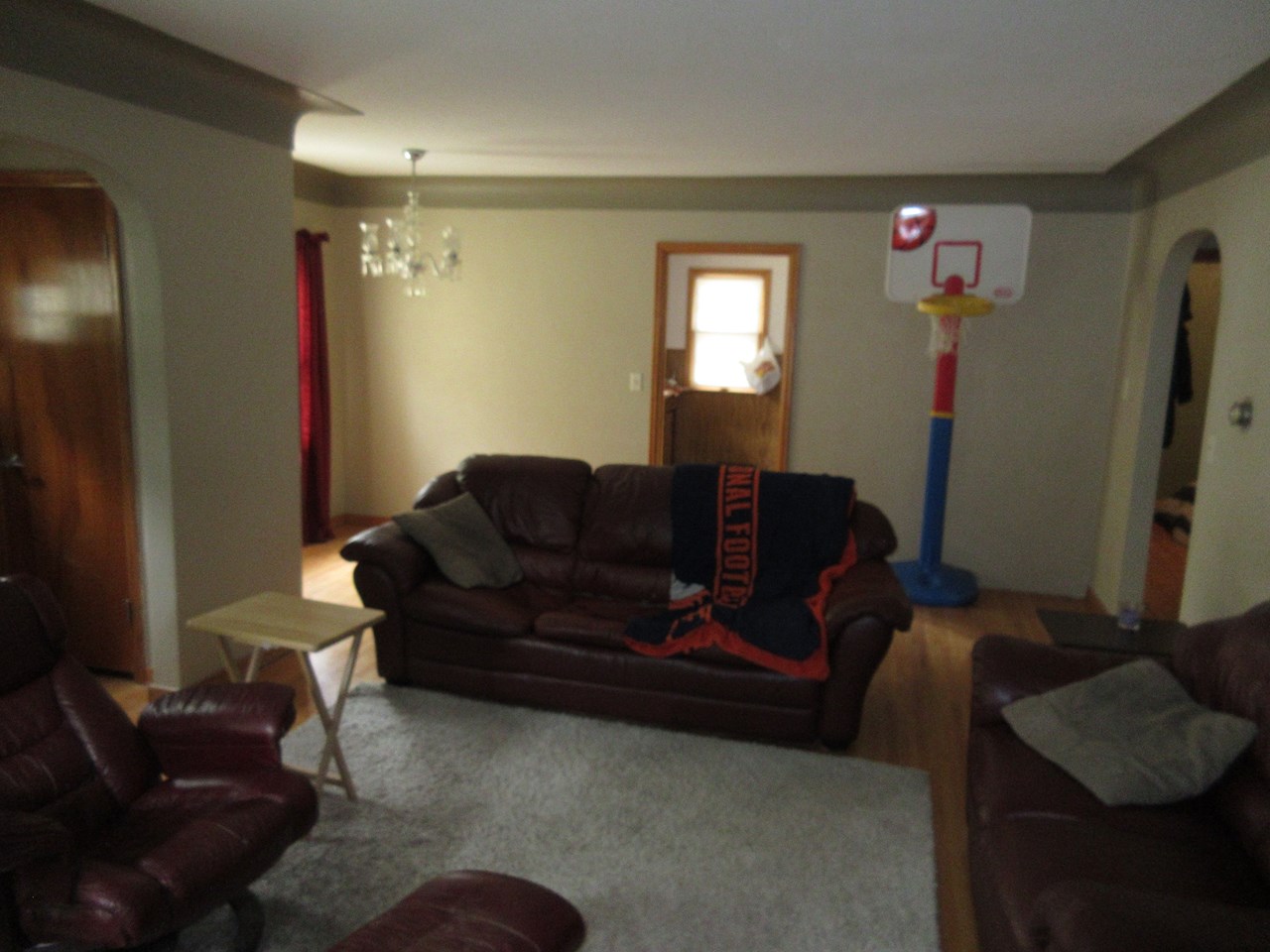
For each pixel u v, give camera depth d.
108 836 2.12
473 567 3.74
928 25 2.45
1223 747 2.15
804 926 2.34
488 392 6.03
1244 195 3.36
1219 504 3.45
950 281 4.86
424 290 5.46
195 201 3.43
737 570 3.74
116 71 2.98
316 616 2.88
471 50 2.82
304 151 4.81
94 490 3.55
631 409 5.82
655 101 3.42
